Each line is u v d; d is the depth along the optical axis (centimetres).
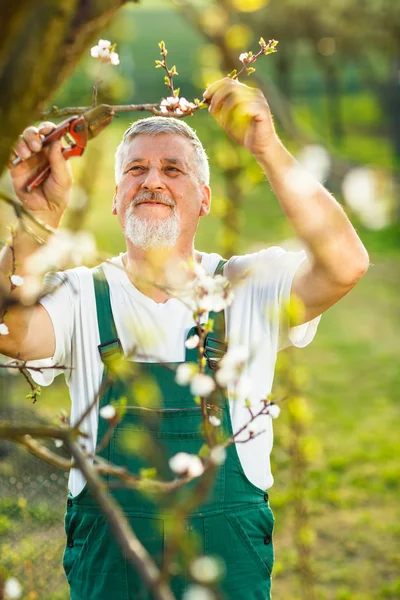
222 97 175
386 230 1318
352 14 1452
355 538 495
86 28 96
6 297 167
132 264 223
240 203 297
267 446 215
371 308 1027
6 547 383
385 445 633
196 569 94
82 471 105
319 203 196
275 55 1762
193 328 214
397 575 455
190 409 206
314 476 576
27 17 89
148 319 214
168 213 219
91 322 216
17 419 514
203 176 233
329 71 1872
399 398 743
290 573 450
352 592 438
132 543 96
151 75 1402
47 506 429
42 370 216
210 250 1185
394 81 1809
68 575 215
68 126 177
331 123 1980
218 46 185
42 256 130
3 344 202
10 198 128
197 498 105
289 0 1435
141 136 225
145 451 188
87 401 213
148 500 200
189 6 145
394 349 880
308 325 227
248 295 219
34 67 91
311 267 212
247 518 208
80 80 260
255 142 184
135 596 203
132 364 210
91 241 132
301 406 326
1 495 432
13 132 94
